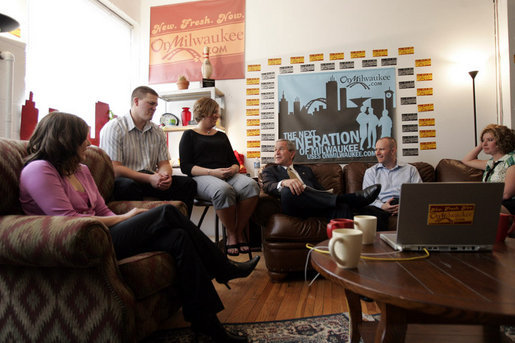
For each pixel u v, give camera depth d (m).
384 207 2.14
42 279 0.95
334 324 1.36
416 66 3.05
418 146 3.03
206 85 3.13
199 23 3.39
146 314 1.05
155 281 1.06
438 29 3.02
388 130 3.07
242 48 3.30
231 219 2.14
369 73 3.11
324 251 0.95
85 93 2.80
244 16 3.31
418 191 0.90
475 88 2.96
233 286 1.91
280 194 2.06
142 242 1.18
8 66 1.73
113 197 1.78
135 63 3.50
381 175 2.49
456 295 0.61
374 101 3.10
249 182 2.20
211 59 3.35
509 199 2.01
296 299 1.68
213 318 1.13
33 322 0.95
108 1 2.98
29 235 0.87
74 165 1.20
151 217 1.18
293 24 3.23
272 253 1.96
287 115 3.22
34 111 1.95
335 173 2.74
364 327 1.00
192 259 1.15
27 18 2.21
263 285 1.92
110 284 0.91
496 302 0.57
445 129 3.00
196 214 3.31
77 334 0.92
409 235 0.93
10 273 0.98
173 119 3.20
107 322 0.90
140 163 2.23
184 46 3.42
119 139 2.11
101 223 0.91
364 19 3.13
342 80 3.15
